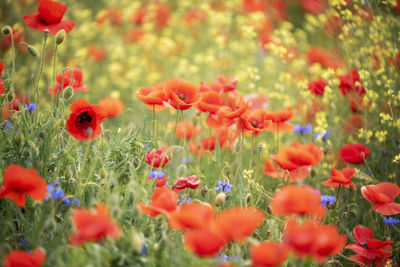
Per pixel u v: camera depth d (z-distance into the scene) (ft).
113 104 9.09
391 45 10.25
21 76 13.92
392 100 9.75
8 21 15.29
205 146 9.15
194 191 8.01
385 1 10.43
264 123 8.00
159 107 8.04
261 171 9.40
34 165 6.40
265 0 19.67
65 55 16.74
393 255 8.19
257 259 4.64
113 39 19.16
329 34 13.25
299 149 6.60
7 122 7.30
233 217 4.81
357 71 10.93
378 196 7.14
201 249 4.75
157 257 5.62
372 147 10.26
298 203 4.96
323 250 4.65
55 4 8.01
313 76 14.15
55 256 5.38
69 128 6.64
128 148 7.64
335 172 7.43
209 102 8.71
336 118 10.84
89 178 6.68
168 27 20.40
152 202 5.54
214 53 16.76
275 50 12.80
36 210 6.07
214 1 19.98
